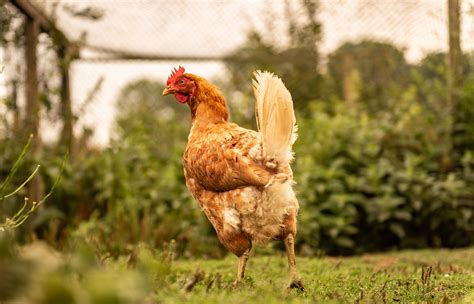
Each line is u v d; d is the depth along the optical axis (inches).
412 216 321.1
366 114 384.2
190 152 173.5
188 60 387.9
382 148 348.2
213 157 163.2
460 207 321.4
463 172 330.6
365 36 394.9
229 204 160.7
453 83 339.3
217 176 161.3
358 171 337.4
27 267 63.7
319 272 199.9
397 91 384.8
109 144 341.4
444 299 127.7
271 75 155.8
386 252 307.3
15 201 289.0
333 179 323.6
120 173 323.6
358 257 277.1
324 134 352.5
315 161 341.1
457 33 336.8
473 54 348.2
